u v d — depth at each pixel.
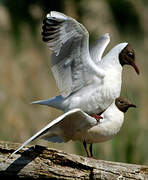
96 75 9.22
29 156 8.56
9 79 18.05
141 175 8.56
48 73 18.88
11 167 8.52
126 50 9.73
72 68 9.24
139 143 16.97
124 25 20.78
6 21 19.41
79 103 9.28
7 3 19.92
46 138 9.34
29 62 18.80
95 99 9.23
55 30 8.80
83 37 8.80
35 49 19.31
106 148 15.99
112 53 9.56
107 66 9.41
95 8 19.77
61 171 8.52
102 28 19.61
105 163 8.60
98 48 10.32
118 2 20.88
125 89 18.89
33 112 17.44
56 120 8.29
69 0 19.44
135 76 19.50
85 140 9.34
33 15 19.89
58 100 9.48
